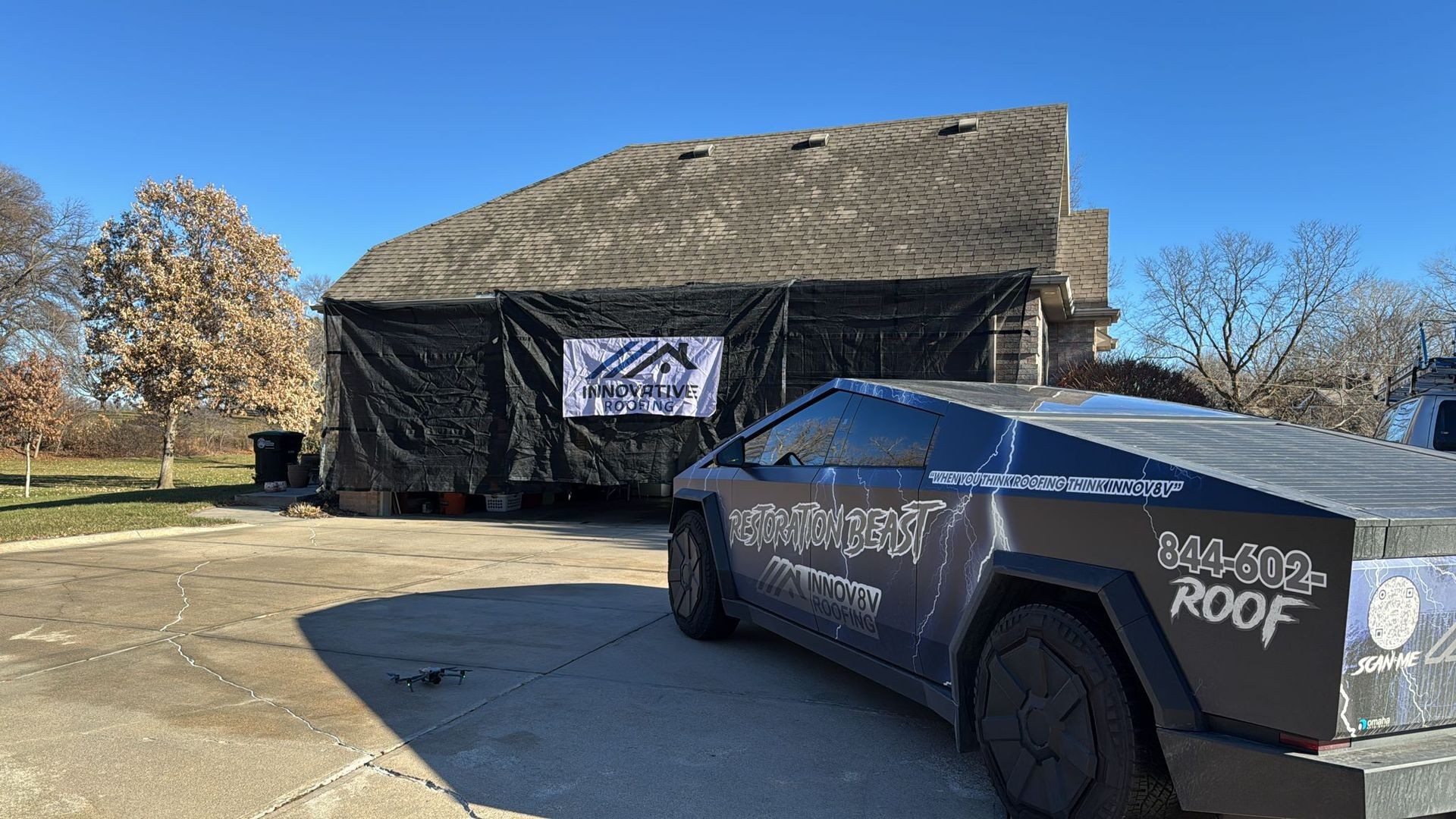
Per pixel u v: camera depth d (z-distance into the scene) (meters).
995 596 3.02
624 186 16.78
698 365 11.76
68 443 39.75
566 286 13.73
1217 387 25.22
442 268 15.00
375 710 4.09
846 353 11.25
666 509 14.95
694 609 5.35
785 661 4.96
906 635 3.44
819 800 3.16
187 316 21.22
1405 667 2.13
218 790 3.19
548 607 6.45
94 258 20.89
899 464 3.63
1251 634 2.21
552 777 3.33
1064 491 2.77
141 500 16.25
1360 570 2.06
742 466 4.90
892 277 12.12
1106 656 2.54
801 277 12.63
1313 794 2.07
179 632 5.60
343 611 6.26
